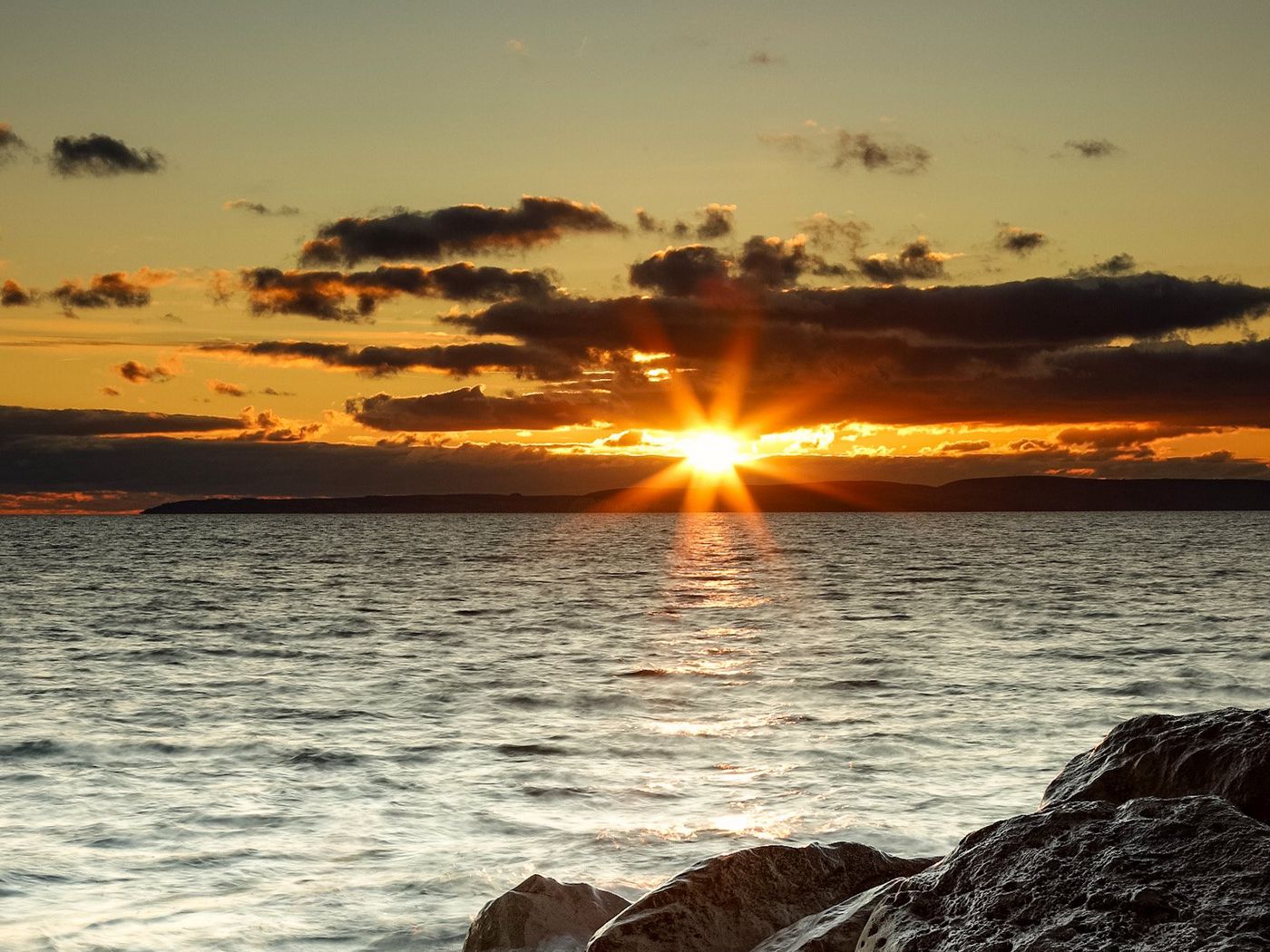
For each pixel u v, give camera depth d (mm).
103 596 59844
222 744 20250
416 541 161125
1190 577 74062
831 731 21578
